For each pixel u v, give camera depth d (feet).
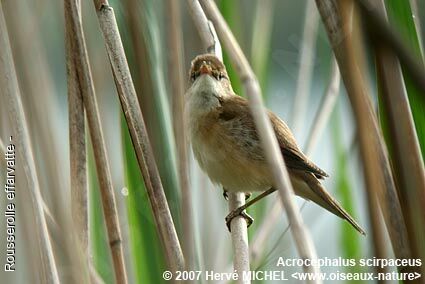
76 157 12.36
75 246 12.30
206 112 12.60
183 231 12.35
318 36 12.70
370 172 12.17
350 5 12.15
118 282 12.34
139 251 12.44
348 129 12.62
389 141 12.19
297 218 12.12
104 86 12.57
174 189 12.42
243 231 12.45
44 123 12.36
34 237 12.30
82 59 12.36
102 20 12.35
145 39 12.41
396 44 12.08
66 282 12.29
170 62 12.44
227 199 12.67
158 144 12.41
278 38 13.00
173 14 12.46
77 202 12.35
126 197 12.45
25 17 12.44
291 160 12.55
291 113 12.64
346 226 12.59
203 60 12.59
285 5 13.01
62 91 12.67
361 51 12.14
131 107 12.35
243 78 12.16
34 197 12.29
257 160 12.56
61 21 12.63
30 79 12.38
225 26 12.18
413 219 12.18
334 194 12.63
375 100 12.28
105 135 12.55
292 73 12.81
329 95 12.60
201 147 12.60
